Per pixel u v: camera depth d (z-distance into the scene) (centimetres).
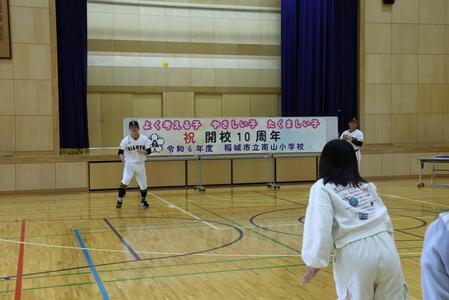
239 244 643
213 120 1226
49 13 1283
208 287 460
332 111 1520
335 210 256
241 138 1241
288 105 1521
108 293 443
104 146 1492
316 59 1519
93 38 1474
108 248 628
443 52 1591
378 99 1541
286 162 1395
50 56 1285
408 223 774
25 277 497
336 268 256
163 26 1533
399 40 1553
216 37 1578
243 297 430
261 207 973
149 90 1519
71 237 701
